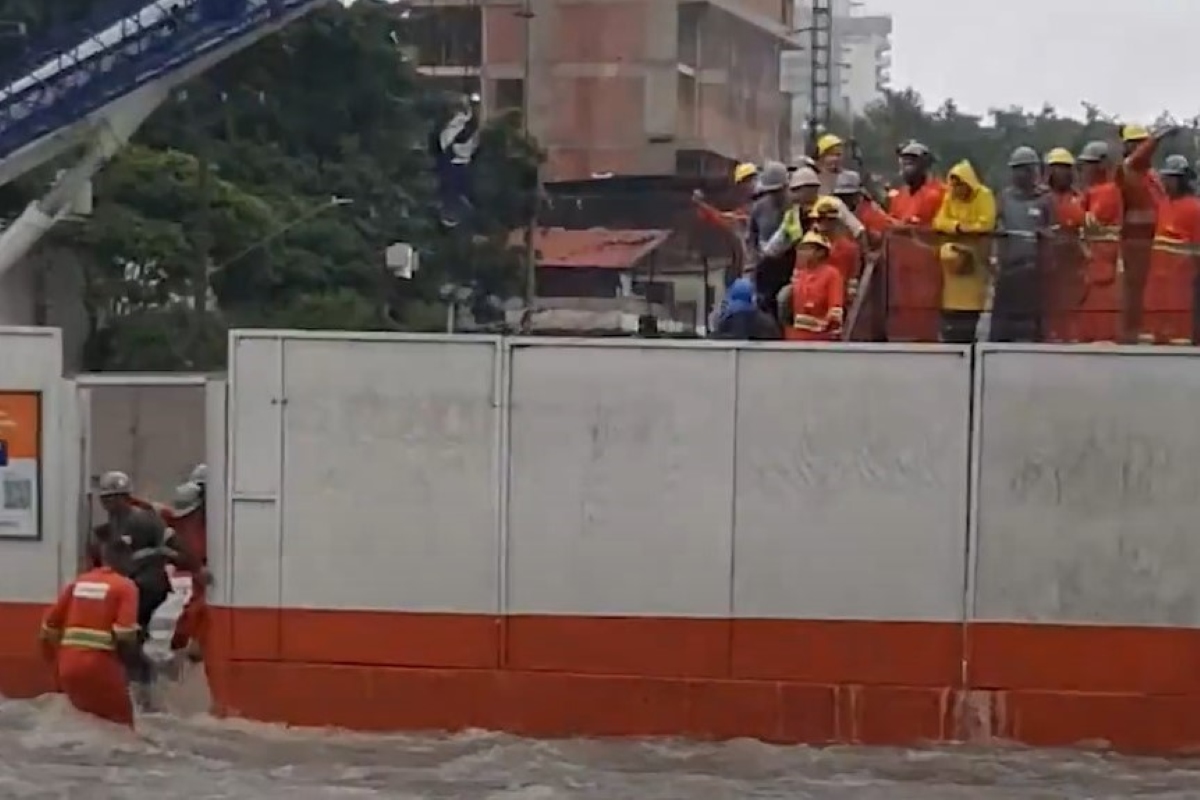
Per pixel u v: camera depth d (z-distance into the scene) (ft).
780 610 55.83
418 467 56.59
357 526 56.80
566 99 245.65
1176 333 56.85
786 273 62.44
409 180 194.59
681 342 56.03
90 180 133.80
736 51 261.44
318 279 173.06
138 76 122.83
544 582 56.39
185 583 63.31
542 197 203.21
